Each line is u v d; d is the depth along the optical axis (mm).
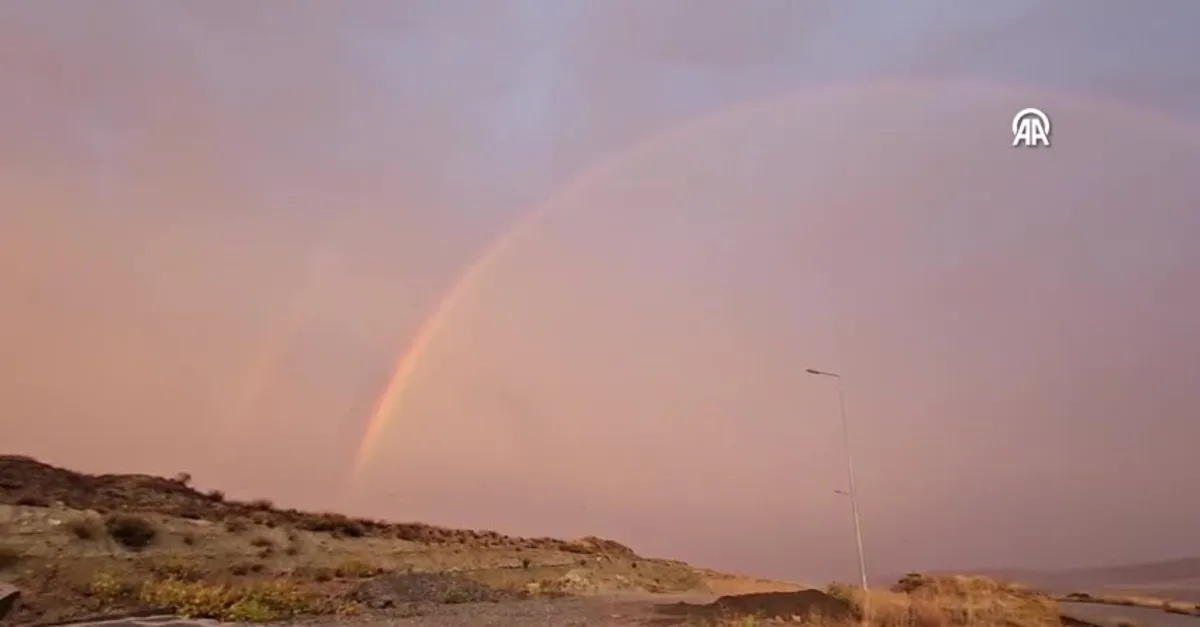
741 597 43219
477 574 60594
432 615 35844
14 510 40625
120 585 34500
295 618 32750
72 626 28016
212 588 35250
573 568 70625
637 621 34562
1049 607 46750
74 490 52875
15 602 30672
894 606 38656
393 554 60781
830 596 42719
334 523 65312
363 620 33062
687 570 85438
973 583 50656
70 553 39062
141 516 46281
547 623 33594
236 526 53531
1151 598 66625
